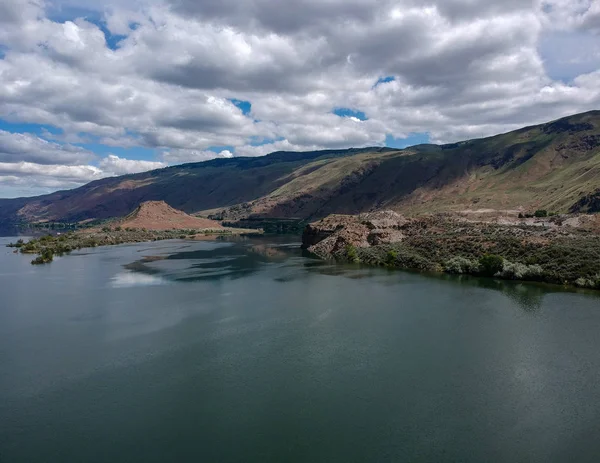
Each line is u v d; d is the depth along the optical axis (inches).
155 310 2122.3
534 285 2546.8
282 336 1724.9
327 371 1397.6
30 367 1454.2
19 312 2105.1
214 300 2311.8
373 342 1641.2
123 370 1425.9
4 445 1034.1
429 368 1408.7
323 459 976.9
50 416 1157.7
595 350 1530.5
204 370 1417.3
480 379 1328.7
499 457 975.6
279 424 1111.0
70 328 1849.2
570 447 1005.2
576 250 2719.0
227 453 1000.9
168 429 1095.0
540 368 1398.9
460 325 1814.7
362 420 1122.7
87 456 993.5
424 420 1119.0
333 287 2610.7
